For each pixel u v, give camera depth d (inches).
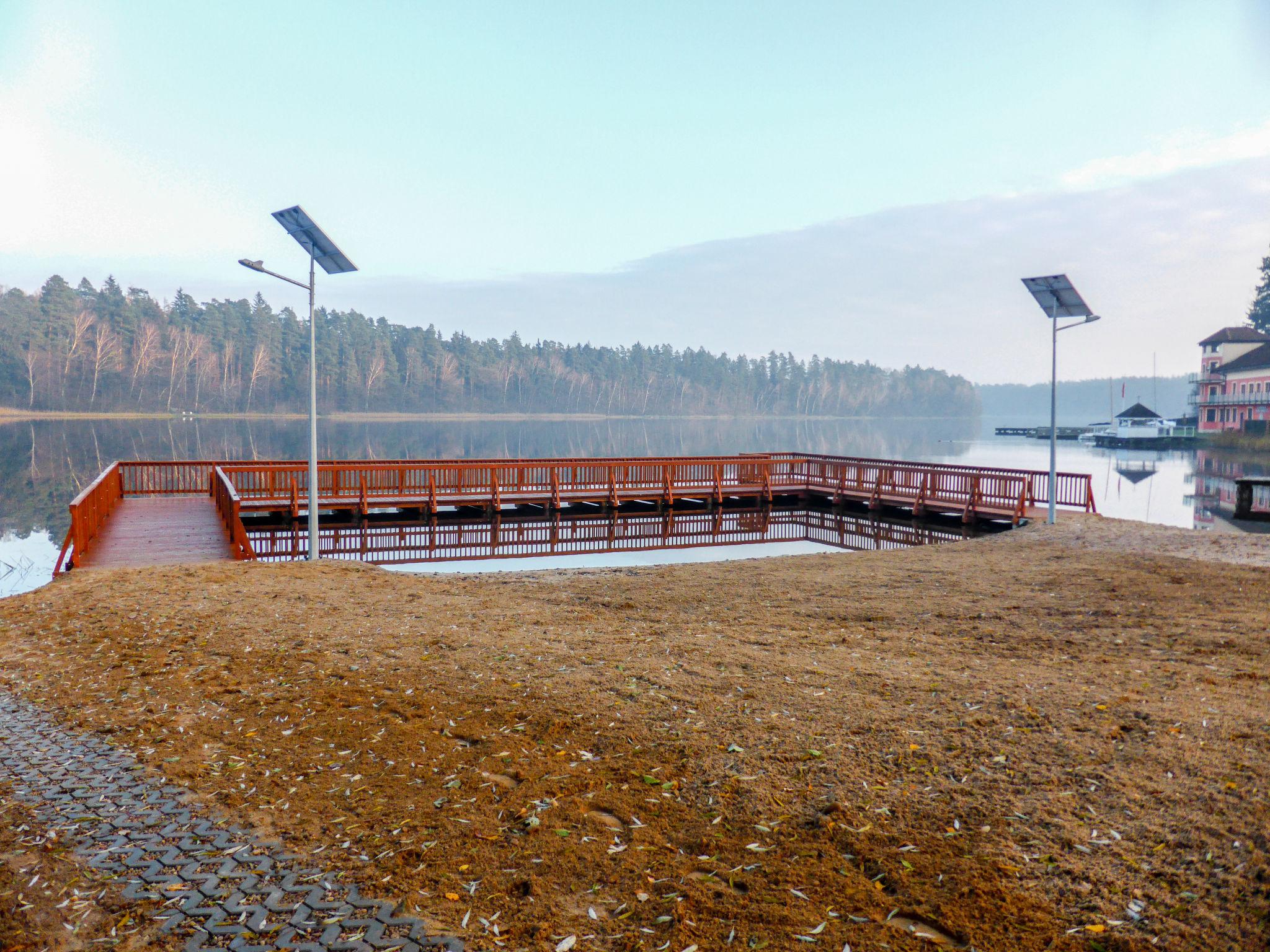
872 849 148.5
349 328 4751.5
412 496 937.5
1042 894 133.7
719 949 123.6
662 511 1023.6
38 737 213.0
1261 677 239.6
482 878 144.9
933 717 209.2
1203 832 146.5
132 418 3688.5
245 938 127.8
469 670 258.2
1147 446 2630.4
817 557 550.9
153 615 343.0
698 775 180.5
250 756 199.2
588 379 5767.7
